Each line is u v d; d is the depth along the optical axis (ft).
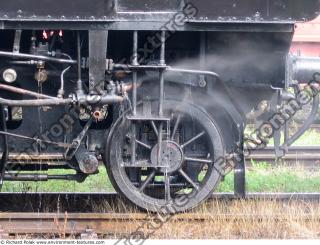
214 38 41.16
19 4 37.47
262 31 39.06
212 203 43.65
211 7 38.34
